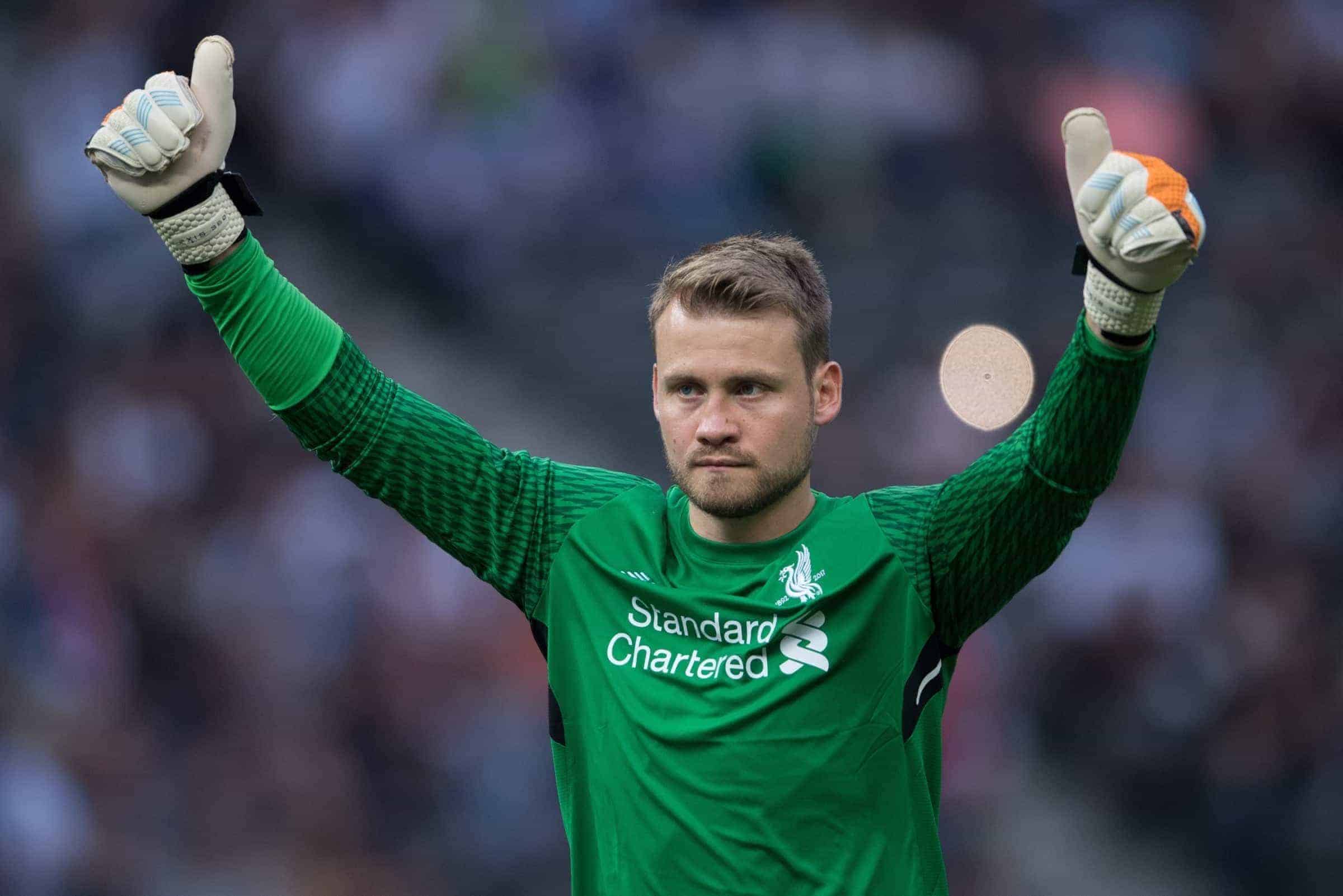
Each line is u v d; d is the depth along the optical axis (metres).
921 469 42.28
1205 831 39.34
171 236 11.20
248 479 39.97
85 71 44.81
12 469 39.94
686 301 10.77
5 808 33.53
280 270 44.34
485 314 44.97
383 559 38.66
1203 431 44.72
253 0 46.28
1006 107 47.69
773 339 10.69
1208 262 48.00
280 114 45.72
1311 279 48.19
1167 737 39.81
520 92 45.25
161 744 36.59
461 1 45.59
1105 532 41.38
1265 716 40.47
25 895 33.28
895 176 46.28
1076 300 45.84
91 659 37.12
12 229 43.03
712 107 45.50
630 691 11.01
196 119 10.98
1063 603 40.69
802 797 10.58
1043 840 38.03
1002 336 42.69
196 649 37.69
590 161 45.41
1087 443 10.22
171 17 45.97
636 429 44.38
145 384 40.84
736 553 11.14
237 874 35.12
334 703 37.22
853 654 10.80
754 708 10.66
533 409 43.94
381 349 43.56
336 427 11.39
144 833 35.25
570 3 45.91
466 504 11.58
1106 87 48.44
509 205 45.06
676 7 46.69
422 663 37.59
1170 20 50.19
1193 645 40.66
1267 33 50.88
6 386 41.12
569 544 11.48
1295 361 46.44
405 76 44.97
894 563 10.94
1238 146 50.09
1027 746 39.38
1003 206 46.88
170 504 39.53
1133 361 10.00
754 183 45.59
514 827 36.47
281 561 38.28
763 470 10.69
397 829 36.44
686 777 10.68
